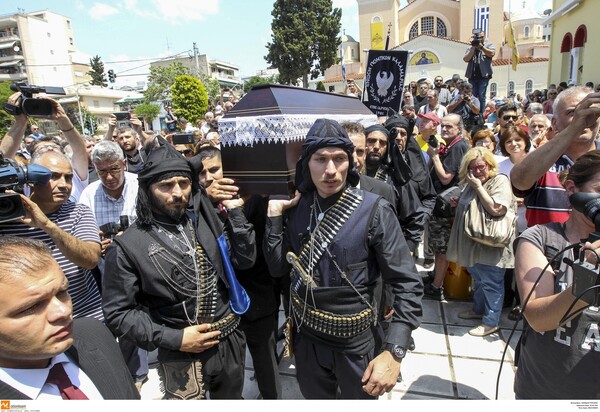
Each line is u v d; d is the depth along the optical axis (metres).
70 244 2.18
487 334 3.55
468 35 34.16
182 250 2.03
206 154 2.50
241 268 2.27
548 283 1.61
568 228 1.67
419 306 1.83
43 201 2.36
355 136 2.68
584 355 1.51
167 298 2.02
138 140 5.30
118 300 1.94
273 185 2.18
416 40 32.56
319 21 37.66
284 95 2.31
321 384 2.09
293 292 2.03
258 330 2.57
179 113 18.52
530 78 30.38
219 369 2.17
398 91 4.81
